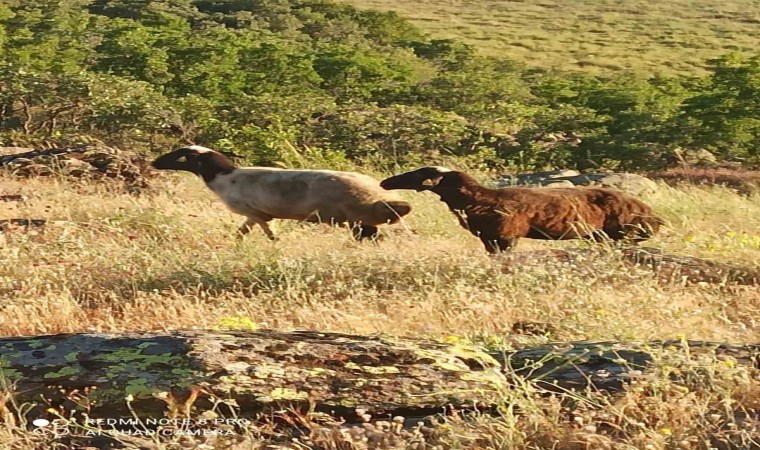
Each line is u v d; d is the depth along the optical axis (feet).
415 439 17.39
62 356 19.03
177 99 120.67
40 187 63.46
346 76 158.30
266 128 108.06
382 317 28.84
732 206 60.39
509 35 321.32
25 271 36.06
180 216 50.62
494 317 29.32
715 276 36.32
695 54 293.23
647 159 120.26
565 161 119.65
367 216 45.34
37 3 235.40
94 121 114.42
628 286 33.04
